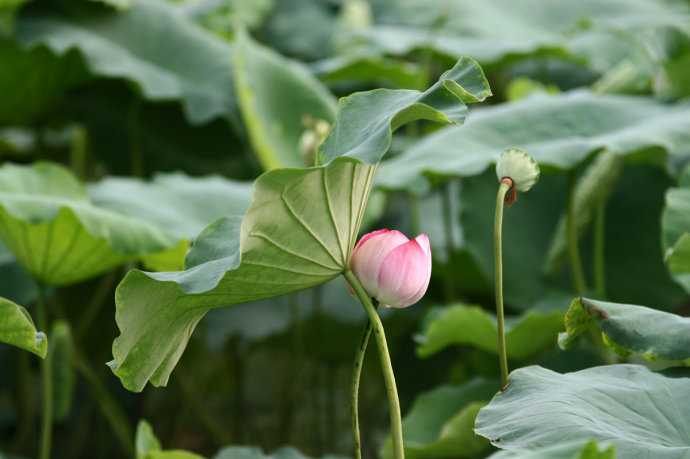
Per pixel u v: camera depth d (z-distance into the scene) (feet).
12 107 21.43
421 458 13.70
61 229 13.71
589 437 10.21
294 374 22.34
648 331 10.73
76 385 23.22
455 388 14.47
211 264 10.51
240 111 21.07
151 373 10.64
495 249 10.89
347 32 24.06
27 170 14.94
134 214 15.39
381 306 10.52
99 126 22.59
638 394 10.68
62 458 23.50
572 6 25.71
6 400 25.20
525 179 10.78
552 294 14.57
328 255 10.41
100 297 19.94
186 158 22.54
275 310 21.03
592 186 15.38
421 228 20.49
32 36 20.33
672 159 16.75
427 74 23.52
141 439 12.48
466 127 15.06
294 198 10.16
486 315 13.44
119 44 21.09
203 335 22.16
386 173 14.60
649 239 17.24
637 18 21.98
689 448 10.20
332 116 19.40
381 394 24.39
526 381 10.84
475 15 24.47
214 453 25.07
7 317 10.82
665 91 16.12
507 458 9.63
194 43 21.66
